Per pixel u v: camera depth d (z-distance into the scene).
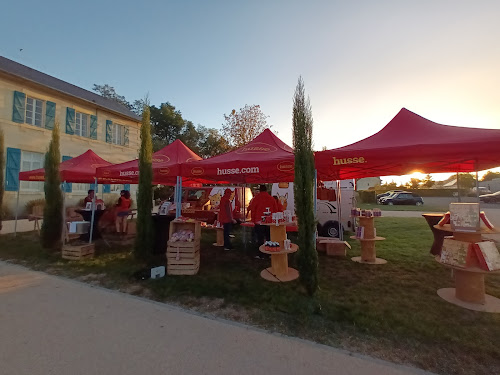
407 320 3.34
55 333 3.04
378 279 4.93
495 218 14.42
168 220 6.76
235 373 2.38
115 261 6.14
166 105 33.78
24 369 2.41
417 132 4.90
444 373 2.42
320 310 3.60
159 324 3.29
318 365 2.50
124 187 20.56
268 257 6.51
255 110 22.27
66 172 7.77
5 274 5.28
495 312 3.56
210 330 3.15
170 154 7.79
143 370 2.41
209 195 11.98
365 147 4.70
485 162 4.66
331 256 6.64
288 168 4.91
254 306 3.81
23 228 10.95
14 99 13.90
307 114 4.30
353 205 9.84
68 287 4.57
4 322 3.29
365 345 2.85
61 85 18.25
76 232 6.73
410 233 9.85
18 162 13.93
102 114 18.92
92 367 2.45
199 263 5.71
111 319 3.41
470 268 3.75
